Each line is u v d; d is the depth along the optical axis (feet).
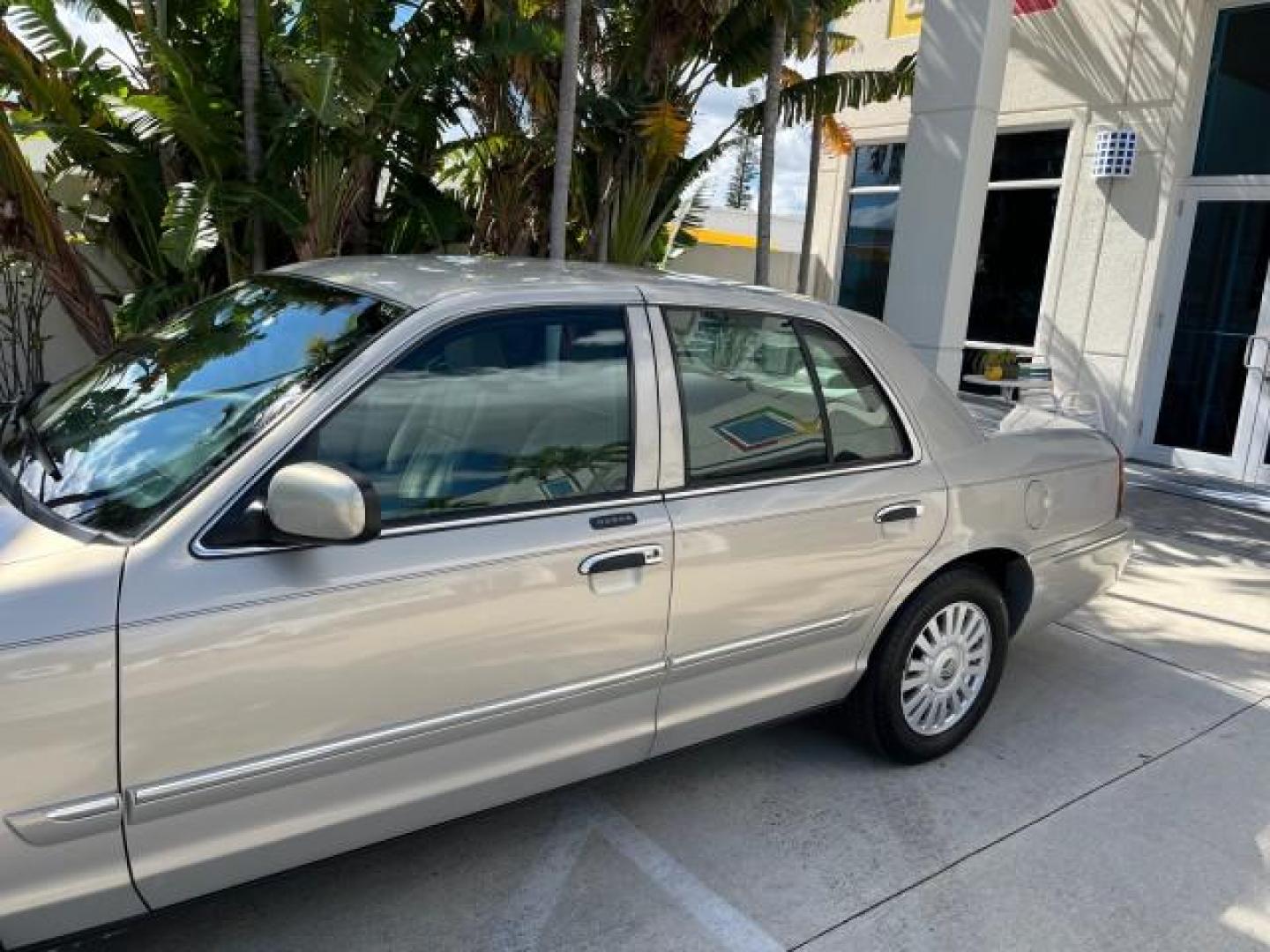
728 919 8.84
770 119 25.44
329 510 6.63
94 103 22.02
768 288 10.71
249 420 7.48
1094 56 29.71
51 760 6.09
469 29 23.98
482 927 8.56
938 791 11.17
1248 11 27.07
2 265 21.03
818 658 10.36
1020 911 9.16
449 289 8.46
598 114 24.95
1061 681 14.40
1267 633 16.72
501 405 8.22
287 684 6.89
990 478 11.45
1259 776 11.85
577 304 8.81
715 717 9.71
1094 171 29.55
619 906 8.92
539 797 8.78
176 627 6.45
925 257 23.91
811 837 10.12
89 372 9.79
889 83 27.27
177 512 6.75
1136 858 10.07
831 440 10.31
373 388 7.66
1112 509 13.56
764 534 9.37
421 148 25.62
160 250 18.86
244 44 20.40
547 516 8.17
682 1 25.13
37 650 6.01
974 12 22.44
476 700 7.85
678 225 33.45
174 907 6.88
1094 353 30.37
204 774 6.66
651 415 8.91
